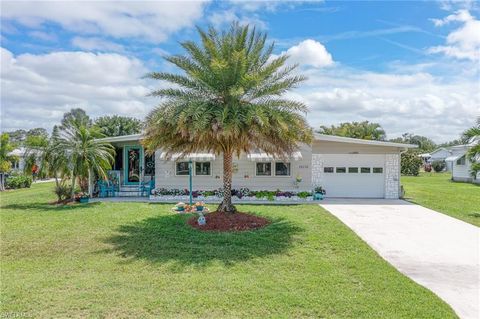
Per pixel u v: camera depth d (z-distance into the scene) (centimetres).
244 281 718
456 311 591
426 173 5728
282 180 2150
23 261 871
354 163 2209
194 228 1238
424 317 561
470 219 1477
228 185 1423
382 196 2198
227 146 1372
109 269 802
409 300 626
